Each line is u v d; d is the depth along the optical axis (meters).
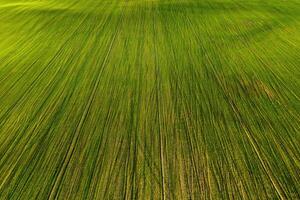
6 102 15.29
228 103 14.82
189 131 13.14
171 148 12.27
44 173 11.24
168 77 16.95
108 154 12.05
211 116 13.99
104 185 10.71
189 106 14.68
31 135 13.12
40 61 18.94
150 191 10.46
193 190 10.47
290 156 11.78
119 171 11.27
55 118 14.12
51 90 16.16
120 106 14.80
